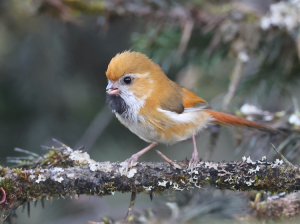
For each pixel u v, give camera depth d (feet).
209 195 18.72
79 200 33.22
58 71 36.94
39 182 18.58
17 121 36.94
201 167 18.86
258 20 28.86
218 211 17.61
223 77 37.42
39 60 36.29
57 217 33.22
